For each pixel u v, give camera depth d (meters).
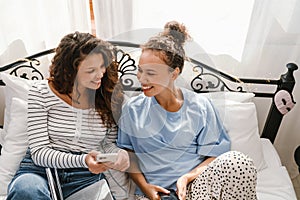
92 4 1.83
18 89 1.71
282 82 1.86
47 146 1.45
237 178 1.36
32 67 1.88
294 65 1.82
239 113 1.75
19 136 1.63
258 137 1.78
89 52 1.27
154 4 1.75
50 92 1.46
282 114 1.93
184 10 1.76
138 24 1.81
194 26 1.80
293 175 2.25
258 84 2.02
